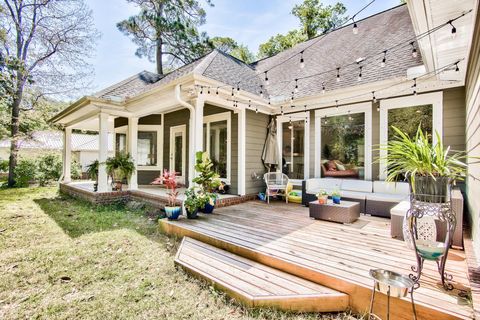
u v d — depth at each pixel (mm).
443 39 2979
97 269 2973
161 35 14875
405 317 1929
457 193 3402
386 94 5297
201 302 2354
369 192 5281
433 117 4816
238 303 2289
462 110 4516
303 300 2180
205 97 5227
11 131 12125
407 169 2250
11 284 2617
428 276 2318
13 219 5320
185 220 4457
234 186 6699
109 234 4254
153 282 2684
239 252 3154
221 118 7109
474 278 1990
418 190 2186
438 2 2295
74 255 3363
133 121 7332
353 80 5680
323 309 2189
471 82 3330
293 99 6297
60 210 6223
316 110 6469
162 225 4410
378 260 2684
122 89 7676
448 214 2066
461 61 3604
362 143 5762
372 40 6602
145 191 7090
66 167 10227
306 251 2955
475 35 2703
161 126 9188
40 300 2348
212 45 16250
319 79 6535
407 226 2352
